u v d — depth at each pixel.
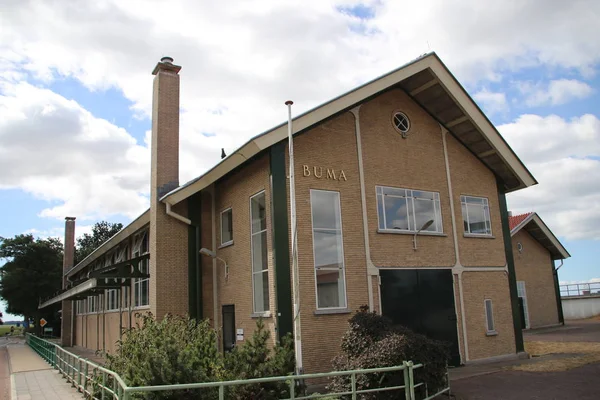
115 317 25.25
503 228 19.28
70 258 42.31
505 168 19.22
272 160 14.02
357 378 10.63
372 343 11.42
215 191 17.59
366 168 15.87
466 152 18.86
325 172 14.94
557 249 32.97
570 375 13.84
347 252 14.81
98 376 12.46
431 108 17.92
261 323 11.15
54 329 63.69
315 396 9.30
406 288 15.78
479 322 17.39
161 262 16.41
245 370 9.65
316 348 13.49
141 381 8.65
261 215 14.78
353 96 14.94
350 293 14.55
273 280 13.61
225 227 16.89
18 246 62.91
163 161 17.25
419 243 16.47
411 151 17.17
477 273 17.88
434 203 17.36
